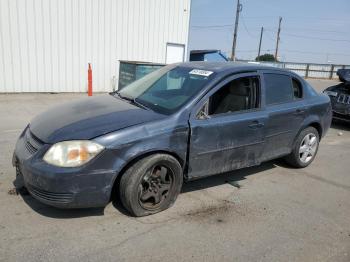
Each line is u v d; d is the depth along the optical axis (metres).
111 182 3.25
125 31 13.19
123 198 3.45
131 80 11.32
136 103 4.07
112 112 3.71
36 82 11.51
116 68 13.28
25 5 10.78
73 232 3.20
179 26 14.77
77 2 11.79
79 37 12.10
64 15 11.60
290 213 3.95
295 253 3.16
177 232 3.35
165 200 3.71
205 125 3.80
